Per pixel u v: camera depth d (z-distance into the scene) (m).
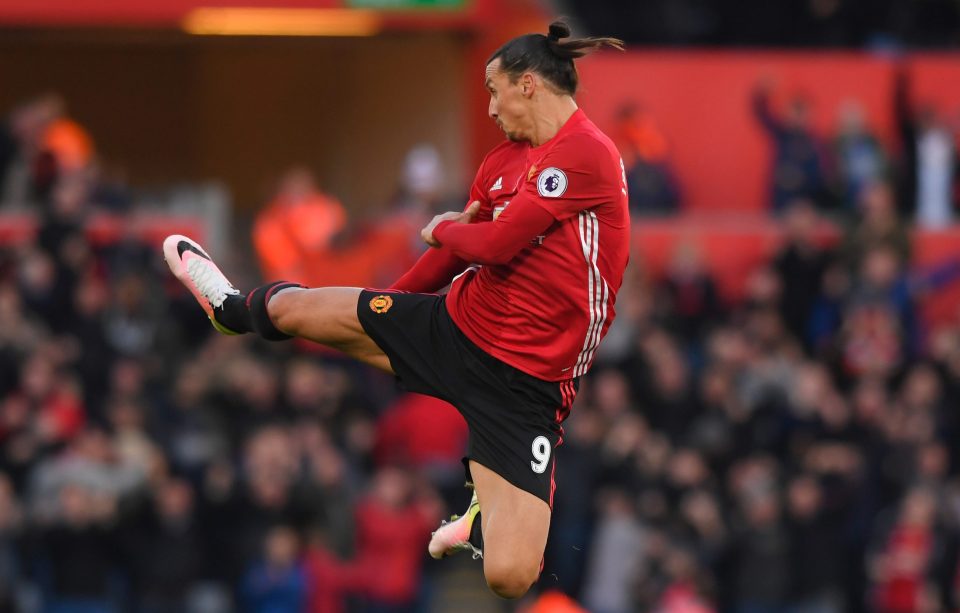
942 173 61.56
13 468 43.50
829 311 53.56
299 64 68.69
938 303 58.19
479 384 22.47
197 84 70.25
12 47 68.94
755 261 57.91
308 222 55.06
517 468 22.30
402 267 54.31
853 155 60.00
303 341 50.38
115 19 56.75
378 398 49.94
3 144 55.16
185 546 42.84
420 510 43.94
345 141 67.50
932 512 46.28
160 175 70.31
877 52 67.50
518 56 21.91
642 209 59.84
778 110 63.38
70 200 49.94
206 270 24.00
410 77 64.06
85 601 42.31
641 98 62.91
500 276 22.19
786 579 44.62
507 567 21.95
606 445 45.12
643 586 43.22
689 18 70.19
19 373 45.44
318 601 42.84
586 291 22.02
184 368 47.06
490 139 59.19
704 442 46.88
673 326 52.00
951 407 49.72
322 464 43.66
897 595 45.84
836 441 47.28
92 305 48.22
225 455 44.88
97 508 42.53
